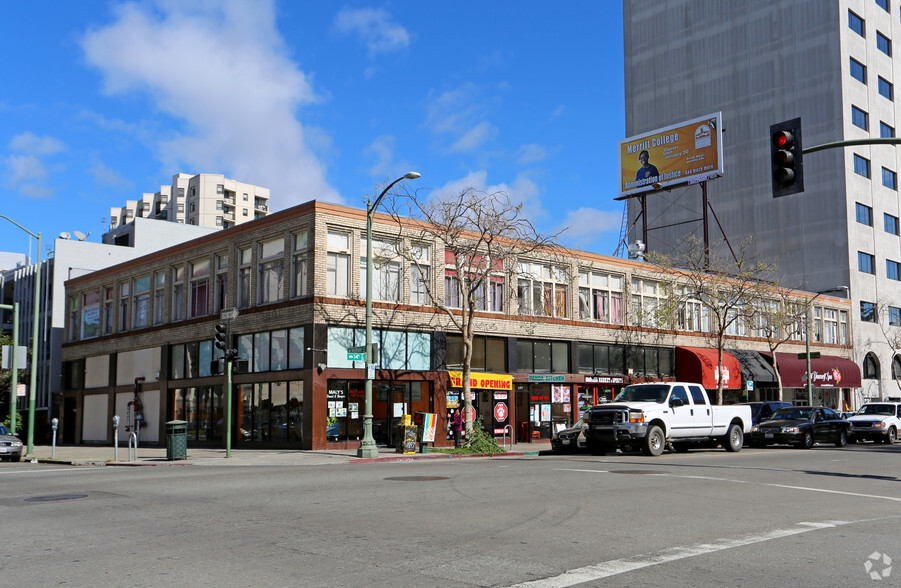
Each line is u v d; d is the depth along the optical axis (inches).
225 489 562.3
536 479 617.9
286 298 1233.4
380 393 1240.8
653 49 2797.7
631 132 2824.8
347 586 267.3
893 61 2588.6
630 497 503.5
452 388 1322.6
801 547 337.1
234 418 1314.0
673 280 1712.6
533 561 306.7
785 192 594.6
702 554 320.8
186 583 272.7
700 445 1140.5
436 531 374.3
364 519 411.2
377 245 1269.7
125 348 1630.2
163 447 1450.5
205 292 1439.5
